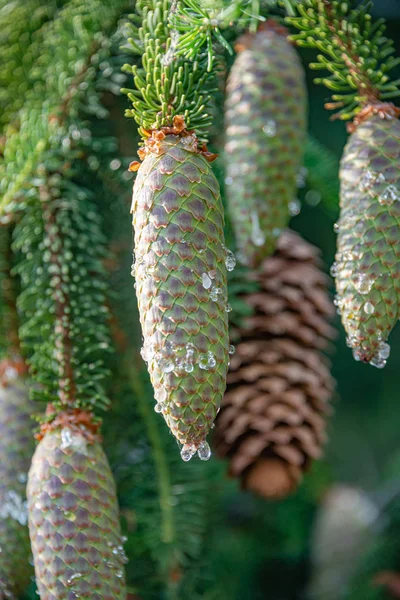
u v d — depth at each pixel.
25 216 0.55
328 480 0.81
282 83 0.54
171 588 0.60
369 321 0.47
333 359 0.95
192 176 0.46
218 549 0.71
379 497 0.80
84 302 0.54
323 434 0.60
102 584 0.49
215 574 0.69
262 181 0.53
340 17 0.49
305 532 0.80
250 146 0.53
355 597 0.72
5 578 0.52
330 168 0.64
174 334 0.45
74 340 0.54
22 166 0.54
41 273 0.54
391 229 0.47
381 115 0.49
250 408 0.58
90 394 0.52
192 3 0.48
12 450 0.53
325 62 0.49
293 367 0.59
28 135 0.54
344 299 0.48
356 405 0.97
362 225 0.48
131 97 0.47
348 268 0.48
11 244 0.56
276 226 0.54
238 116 0.54
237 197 0.54
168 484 0.59
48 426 0.51
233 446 0.59
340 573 0.78
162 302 0.45
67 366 0.52
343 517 0.79
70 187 0.55
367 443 0.96
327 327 0.60
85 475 0.50
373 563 0.73
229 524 0.79
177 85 0.47
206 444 0.45
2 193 0.54
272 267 0.59
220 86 0.56
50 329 0.54
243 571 0.76
